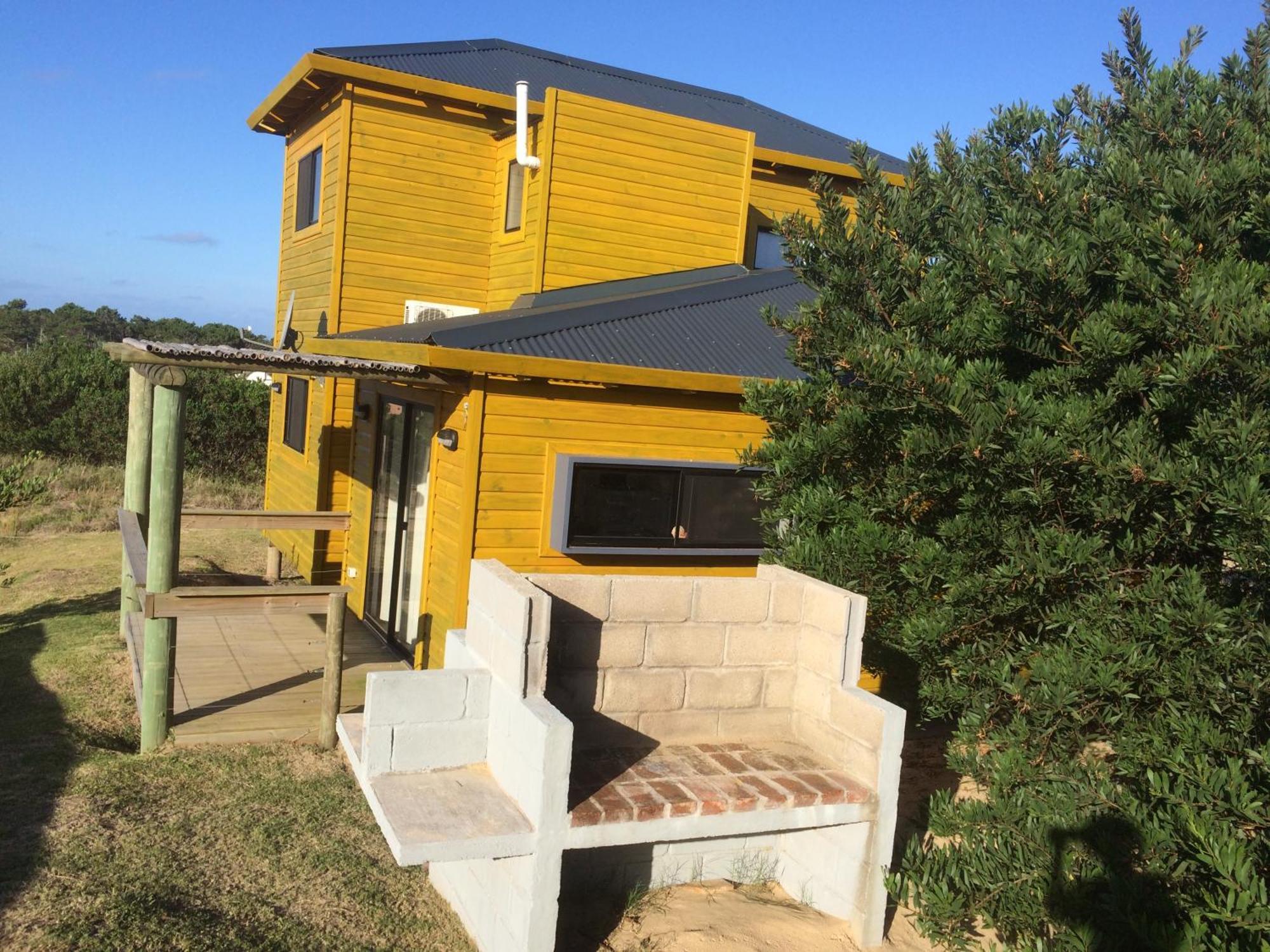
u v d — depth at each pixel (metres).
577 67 15.38
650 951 4.55
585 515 8.07
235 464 21.69
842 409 6.19
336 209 11.45
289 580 13.32
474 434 7.68
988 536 5.54
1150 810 4.44
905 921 5.13
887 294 6.34
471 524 7.73
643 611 5.04
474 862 4.84
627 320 8.80
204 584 12.62
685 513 8.39
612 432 8.13
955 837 5.61
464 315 11.46
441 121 11.91
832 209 6.62
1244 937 3.70
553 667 4.88
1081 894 4.23
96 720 7.52
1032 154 6.55
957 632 5.54
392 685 4.57
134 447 9.73
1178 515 4.80
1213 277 4.59
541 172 10.72
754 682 5.32
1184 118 5.75
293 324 13.46
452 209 12.07
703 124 11.51
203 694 7.88
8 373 21.45
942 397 5.32
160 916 4.56
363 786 4.60
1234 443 4.32
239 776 6.46
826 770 4.98
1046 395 5.27
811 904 5.16
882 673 6.81
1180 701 4.64
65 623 10.44
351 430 11.70
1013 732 5.09
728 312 9.44
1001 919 4.57
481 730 4.78
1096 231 5.18
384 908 5.00
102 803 5.78
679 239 11.50
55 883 4.75
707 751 5.11
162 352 6.84
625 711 5.07
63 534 16.12
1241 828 4.07
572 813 4.18
